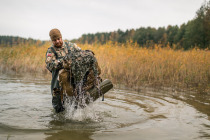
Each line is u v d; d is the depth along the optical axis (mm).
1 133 2773
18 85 6312
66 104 3781
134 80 7453
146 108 4234
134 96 5355
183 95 5531
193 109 4168
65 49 3783
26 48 12500
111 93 5699
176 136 2805
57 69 3752
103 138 2705
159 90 6203
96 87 3760
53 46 3742
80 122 3355
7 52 11758
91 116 3664
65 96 3713
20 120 3350
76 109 3773
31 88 5973
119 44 11992
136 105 4469
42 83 6883
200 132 2957
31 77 8117
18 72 9484
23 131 2877
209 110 4105
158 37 59750
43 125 3164
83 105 3705
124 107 4305
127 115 3752
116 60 9344
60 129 3008
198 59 8727
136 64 8883
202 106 4410
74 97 3689
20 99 4730
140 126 3191
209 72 7762
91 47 11414
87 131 2951
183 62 8734
